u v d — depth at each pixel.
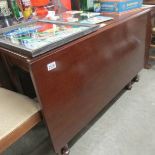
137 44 1.61
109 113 1.59
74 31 1.08
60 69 0.99
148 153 1.25
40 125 1.53
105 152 1.28
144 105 1.65
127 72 1.62
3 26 1.24
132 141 1.34
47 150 1.33
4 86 1.41
